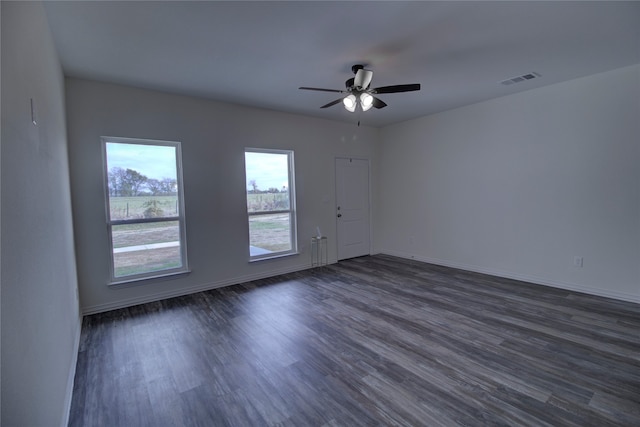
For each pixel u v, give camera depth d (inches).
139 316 131.6
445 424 68.9
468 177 192.1
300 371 90.4
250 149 183.2
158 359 98.0
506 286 162.4
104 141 139.0
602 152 141.1
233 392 81.6
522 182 168.1
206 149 163.9
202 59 116.1
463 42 107.0
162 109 150.5
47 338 57.1
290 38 101.7
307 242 208.2
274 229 195.3
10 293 37.9
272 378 87.3
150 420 72.2
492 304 138.2
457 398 77.4
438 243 212.4
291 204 202.5
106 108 136.3
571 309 130.4
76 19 86.7
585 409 72.7
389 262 222.5
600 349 98.7
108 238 139.4
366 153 240.7
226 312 135.0
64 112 119.9
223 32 97.0
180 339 110.9
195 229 161.3
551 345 101.7
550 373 86.9
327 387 82.8
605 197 141.5
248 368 92.4
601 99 139.8
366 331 114.5
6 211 38.3
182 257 160.7
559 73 138.9
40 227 58.1
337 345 104.7
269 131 187.3
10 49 43.9
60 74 112.2
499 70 133.4
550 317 123.2
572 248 152.6
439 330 114.0
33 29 62.9
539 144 160.4
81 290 132.6
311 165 208.7
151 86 142.6
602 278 144.3
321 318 127.0
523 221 169.0
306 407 75.5
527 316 124.6
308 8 85.0
